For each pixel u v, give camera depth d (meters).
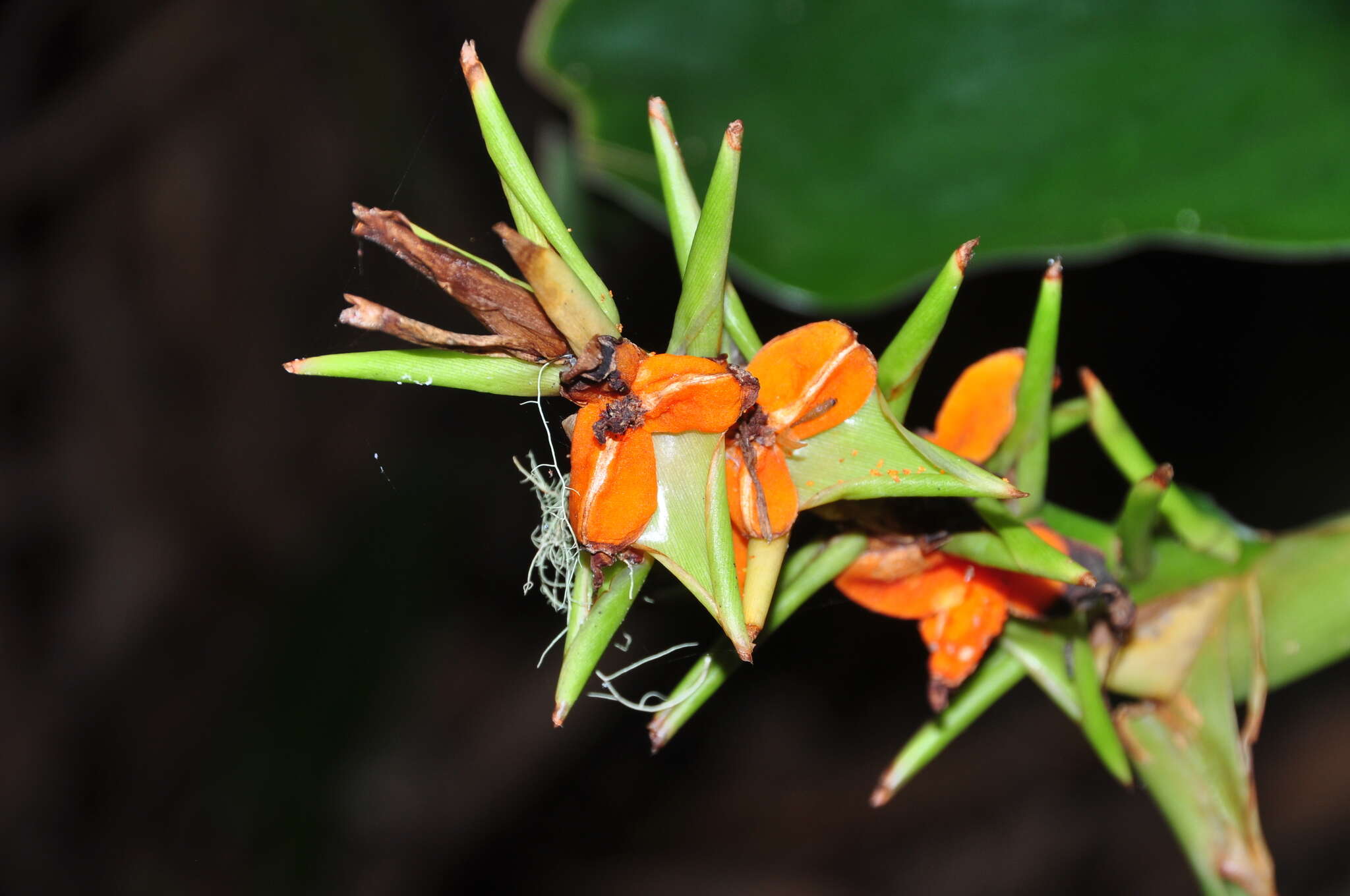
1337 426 1.25
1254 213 0.64
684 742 1.77
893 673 1.70
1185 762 0.59
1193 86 0.65
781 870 1.73
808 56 0.70
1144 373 1.28
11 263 1.79
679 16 0.71
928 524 0.55
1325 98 0.64
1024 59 0.67
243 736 1.36
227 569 1.72
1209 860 0.59
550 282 0.51
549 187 0.88
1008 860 1.66
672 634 1.44
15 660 1.69
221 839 1.36
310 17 1.53
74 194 1.78
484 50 1.52
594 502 0.52
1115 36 0.66
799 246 0.66
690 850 1.75
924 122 0.68
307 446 1.76
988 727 1.72
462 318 1.67
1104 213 0.65
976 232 0.65
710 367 0.52
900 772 0.57
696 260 0.52
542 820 1.73
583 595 0.53
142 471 1.77
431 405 1.65
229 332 1.80
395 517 1.51
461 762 1.67
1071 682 0.57
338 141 1.77
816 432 0.53
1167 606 0.59
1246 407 1.27
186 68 1.71
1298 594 0.59
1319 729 1.55
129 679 1.66
